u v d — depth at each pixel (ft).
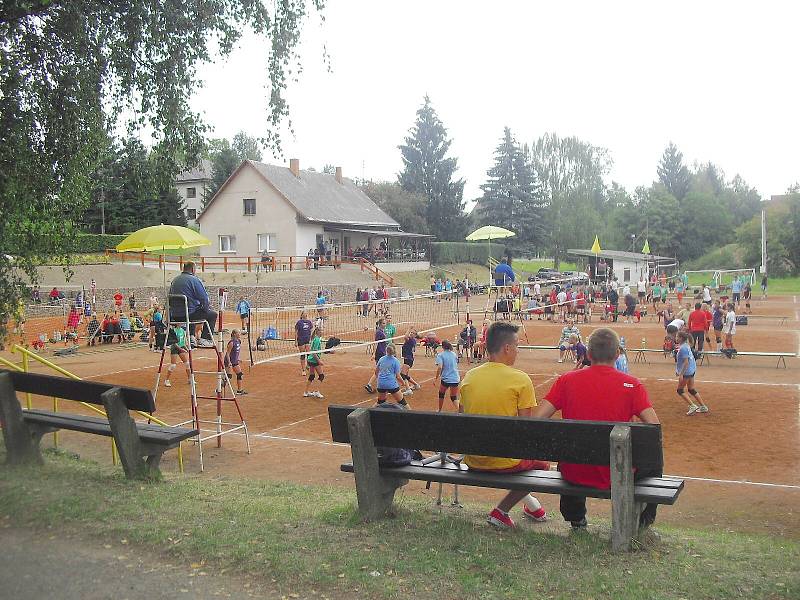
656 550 17.04
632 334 108.06
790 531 27.73
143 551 17.31
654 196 312.09
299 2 40.68
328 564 15.92
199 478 29.01
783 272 264.72
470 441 17.92
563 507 19.20
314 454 42.52
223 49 39.37
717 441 43.34
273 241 201.77
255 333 108.68
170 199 203.72
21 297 38.42
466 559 16.10
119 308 125.29
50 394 26.81
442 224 289.33
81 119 37.86
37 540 18.15
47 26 35.86
